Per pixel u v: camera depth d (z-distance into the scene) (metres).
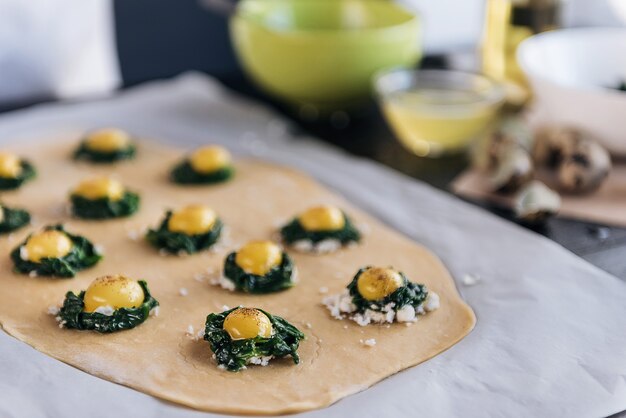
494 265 0.62
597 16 1.05
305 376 0.52
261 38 0.82
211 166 0.74
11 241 0.66
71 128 0.84
